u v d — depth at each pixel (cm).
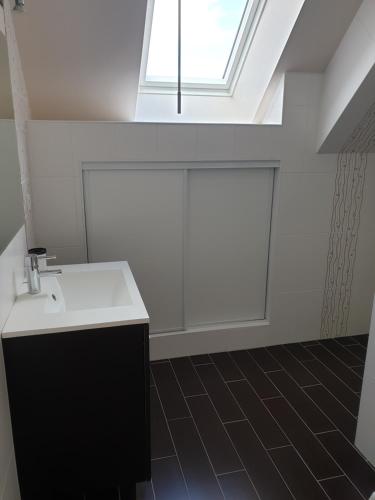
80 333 150
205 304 288
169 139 244
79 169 235
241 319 298
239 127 252
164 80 271
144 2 187
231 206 273
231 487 179
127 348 156
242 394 241
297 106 257
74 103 235
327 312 305
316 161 270
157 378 257
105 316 156
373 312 184
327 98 251
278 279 288
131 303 170
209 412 226
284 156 264
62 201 237
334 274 298
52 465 162
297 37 227
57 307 175
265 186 275
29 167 226
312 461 192
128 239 258
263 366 271
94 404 159
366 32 214
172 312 281
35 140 224
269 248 287
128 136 237
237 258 284
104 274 211
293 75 251
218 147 252
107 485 171
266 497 174
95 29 196
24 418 154
